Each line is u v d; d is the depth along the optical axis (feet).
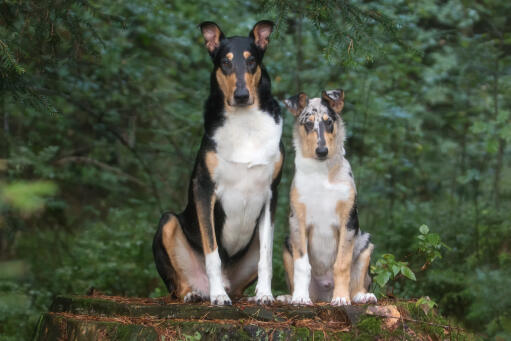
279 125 14.47
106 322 11.79
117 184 32.14
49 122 29.14
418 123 28.43
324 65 25.95
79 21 15.96
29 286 21.16
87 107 28.32
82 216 31.71
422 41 28.25
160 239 15.28
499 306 18.88
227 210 14.58
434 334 12.35
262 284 14.06
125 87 27.84
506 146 29.45
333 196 13.20
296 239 13.39
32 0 14.98
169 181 32.40
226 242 15.10
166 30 27.14
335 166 13.32
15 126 28.48
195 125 27.04
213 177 14.28
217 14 27.86
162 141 31.60
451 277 21.12
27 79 16.90
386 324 11.83
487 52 25.94
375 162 26.94
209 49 14.66
